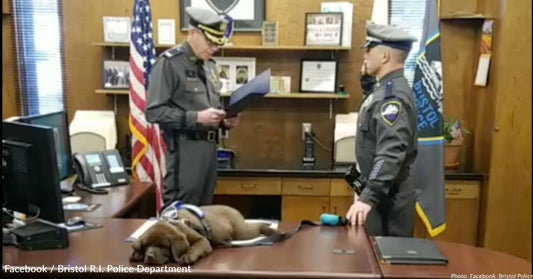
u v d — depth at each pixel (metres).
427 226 3.33
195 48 2.75
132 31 3.42
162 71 2.68
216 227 1.70
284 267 1.54
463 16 3.60
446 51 3.80
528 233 3.38
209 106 2.85
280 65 3.88
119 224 2.01
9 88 3.99
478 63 3.67
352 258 1.62
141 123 3.39
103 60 3.89
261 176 3.50
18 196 1.82
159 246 1.55
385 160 2.10
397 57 2.24
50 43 3.96
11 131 1.79
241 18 3.81
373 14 3.50
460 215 3.55
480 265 1.57
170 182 2.77
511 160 3.37
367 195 2.09
